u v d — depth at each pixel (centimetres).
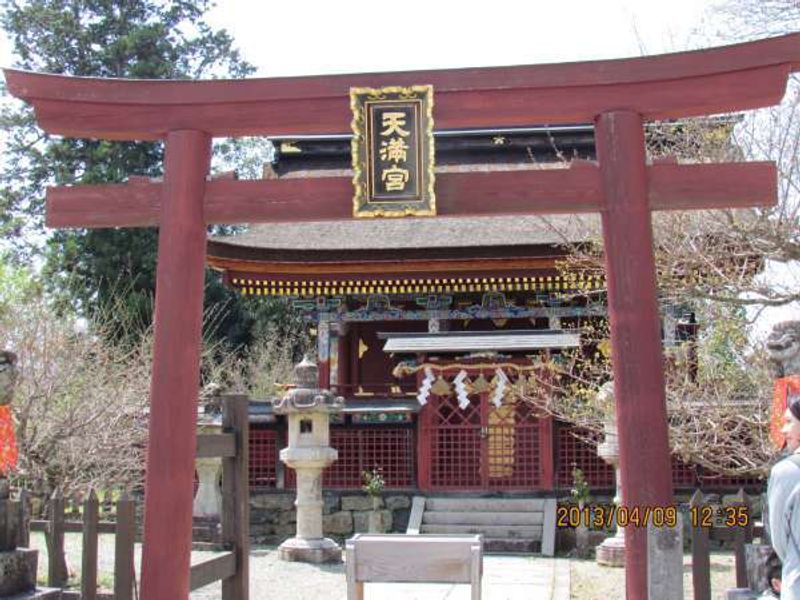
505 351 2403
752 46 1055
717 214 1377
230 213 1109
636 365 1023
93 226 1130
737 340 1352
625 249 1047
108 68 4603
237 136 1150
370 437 2377
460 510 2233
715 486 2212
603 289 1969
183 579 1026
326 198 1102
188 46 4778
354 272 2564
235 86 1112
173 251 1091
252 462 2408
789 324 987
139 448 2075
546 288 2541
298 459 1916
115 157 4312
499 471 2286
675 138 1534
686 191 1067
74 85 1126
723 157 1422
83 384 1905
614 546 1848
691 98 1071
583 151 3200
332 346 2683
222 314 4725
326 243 2775
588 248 1980
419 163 1079
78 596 1100
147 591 1021
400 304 2845
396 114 1087
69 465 1797
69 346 2031
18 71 1123
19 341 1877
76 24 4609
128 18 4728
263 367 4225
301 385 1964
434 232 2831
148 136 1147
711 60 1060
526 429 2289
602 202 1071
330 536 2284
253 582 1652
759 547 953
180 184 1104
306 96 1105
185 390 1063
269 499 2339
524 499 2220
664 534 916
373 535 1023
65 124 1138
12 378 1029
